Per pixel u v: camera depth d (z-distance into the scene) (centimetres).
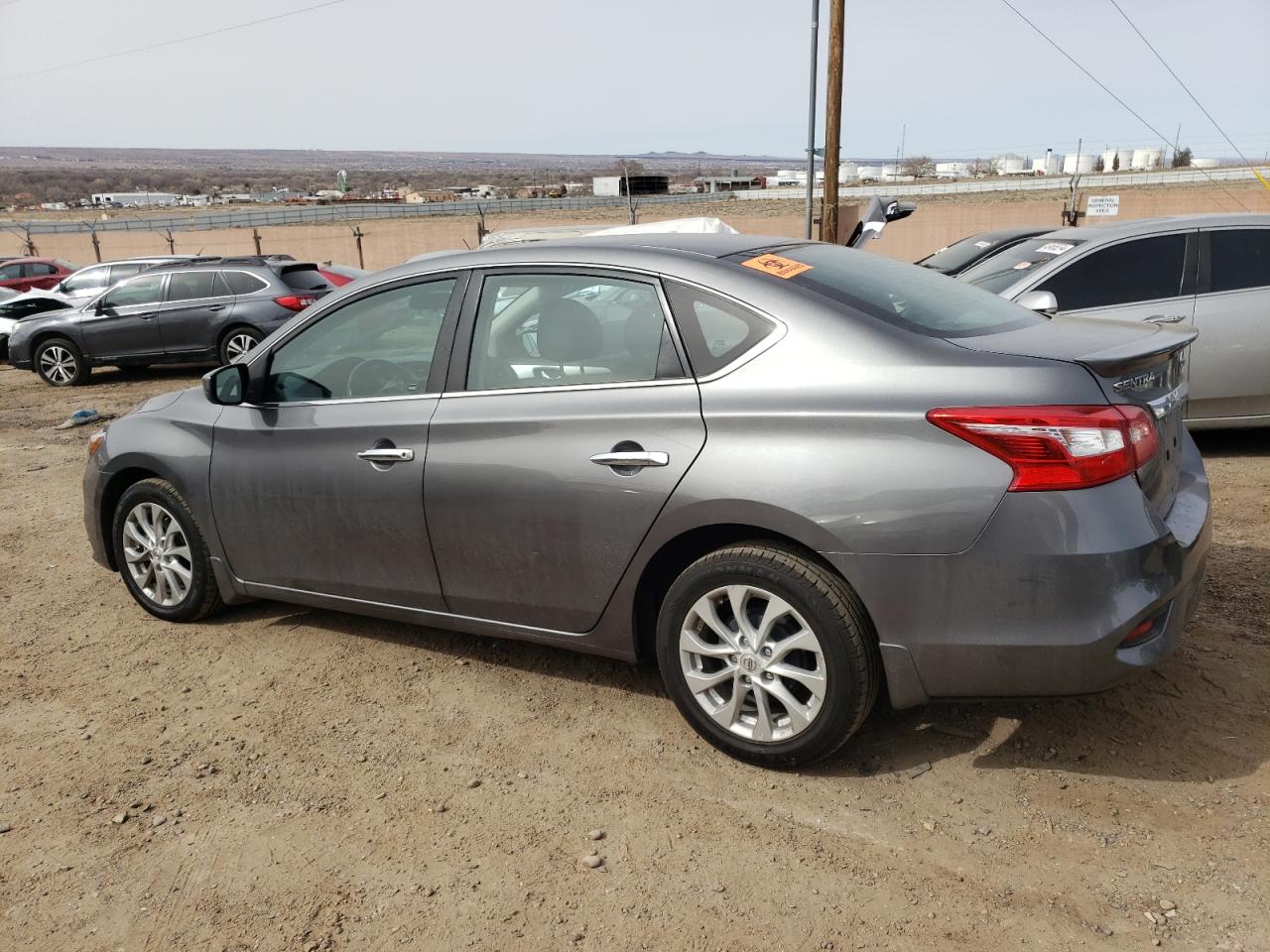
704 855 269
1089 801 282
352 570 380
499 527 335
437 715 354
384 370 367
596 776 310
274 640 427
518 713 353
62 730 356
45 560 553
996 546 260
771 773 306
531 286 339
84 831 293
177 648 423
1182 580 276
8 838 292
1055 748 310
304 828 290
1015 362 269
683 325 308
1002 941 232
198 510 418
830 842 271
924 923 239
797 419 281
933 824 277
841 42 1622
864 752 314
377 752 331
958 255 950
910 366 277
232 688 383
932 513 264
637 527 306
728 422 290
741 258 323
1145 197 2341
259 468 393
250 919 253
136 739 347
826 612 279
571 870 266
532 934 242
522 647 408
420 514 352
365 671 392
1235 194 2922
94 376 1442
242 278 1328
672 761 316
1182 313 617
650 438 302
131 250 3344
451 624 365
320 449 374
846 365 283
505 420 330
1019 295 643
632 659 328
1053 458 256
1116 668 262
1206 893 243
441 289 359
